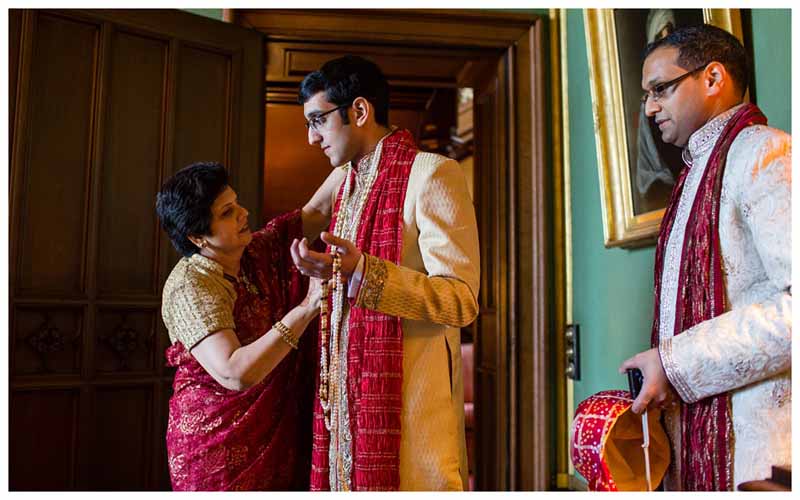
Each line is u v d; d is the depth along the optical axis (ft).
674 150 8.92
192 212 6.84
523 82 13.28
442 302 6.02
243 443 6.97
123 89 10.80
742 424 5.10
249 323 7.15
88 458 10.05
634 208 10.05
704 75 5.71
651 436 5.90
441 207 6.41
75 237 10.27
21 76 9.91
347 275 5.98
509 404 13.05
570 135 12.93
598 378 11.66
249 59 12.02
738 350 4.87
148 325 10.80
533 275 13.02
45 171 10.07
